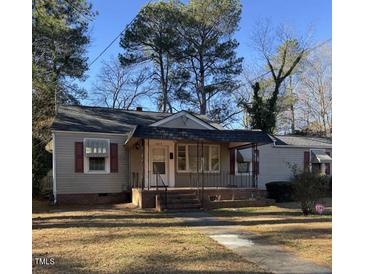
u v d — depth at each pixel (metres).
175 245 8.20
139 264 6.59
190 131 16.50
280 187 19.61
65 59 27.52
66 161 18.61
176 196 16.06
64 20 17.50
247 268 6.47
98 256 7.13
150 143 19.11
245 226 11.15
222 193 17.52
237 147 20.08
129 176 19.53
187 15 34.28
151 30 34.06
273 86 36.47
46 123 22.86
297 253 7.62
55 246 8.02
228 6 34.75
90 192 18.89
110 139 19.47
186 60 35.69
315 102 42.00
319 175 14.59
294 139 26.62
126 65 36.72
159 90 38.12
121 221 12.09
